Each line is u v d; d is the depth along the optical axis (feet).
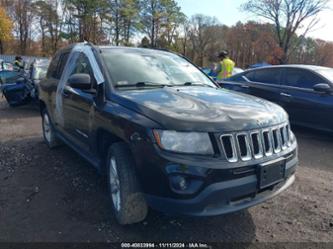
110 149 10.51
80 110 13.01
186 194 8.45
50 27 170.91
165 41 159.43
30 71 32.86
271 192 9.68
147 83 12.17
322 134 22.76
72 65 14.93
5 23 151.84
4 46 169.27
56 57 18.19
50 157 17.21
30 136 22.13
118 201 10.28
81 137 13.43
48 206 11.72
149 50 15.07
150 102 9.79
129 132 9.40
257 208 11.82
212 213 8.55
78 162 16.40
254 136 9.11
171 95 10.70
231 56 204.23
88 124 12.27
